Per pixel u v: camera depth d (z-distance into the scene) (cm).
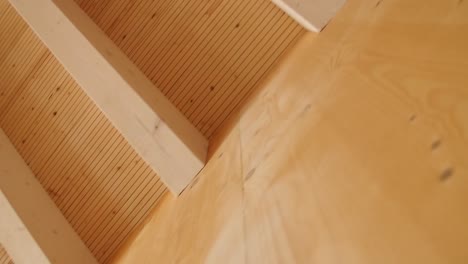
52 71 264
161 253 132
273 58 240
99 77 187
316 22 158
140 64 251
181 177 182
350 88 71
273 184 73
